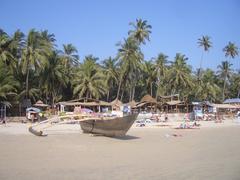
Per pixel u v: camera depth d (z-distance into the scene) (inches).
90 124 1370.6
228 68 4387.3
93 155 838.5
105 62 3494.1
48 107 2780.5
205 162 739.4
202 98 4173.2
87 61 3228.3
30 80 2851.9
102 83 3137.3
